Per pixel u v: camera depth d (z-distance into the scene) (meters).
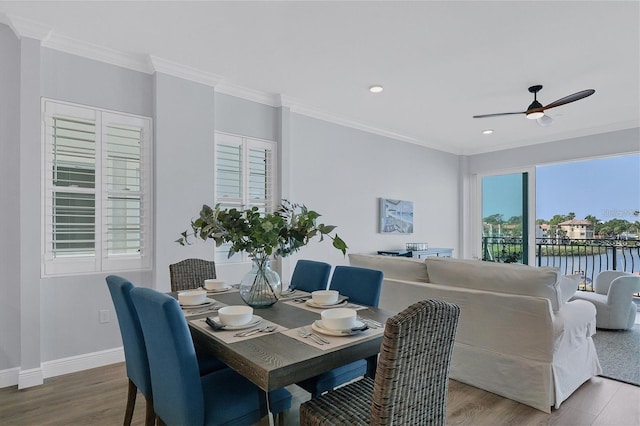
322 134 4.89
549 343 2.34
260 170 4.30
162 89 3.39
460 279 2.81
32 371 2.72
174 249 3.43
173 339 1.40
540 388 2.36
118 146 3.28
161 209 3.36
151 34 2.91
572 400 2.50
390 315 1.99
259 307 2.13
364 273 2.47
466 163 7.20
